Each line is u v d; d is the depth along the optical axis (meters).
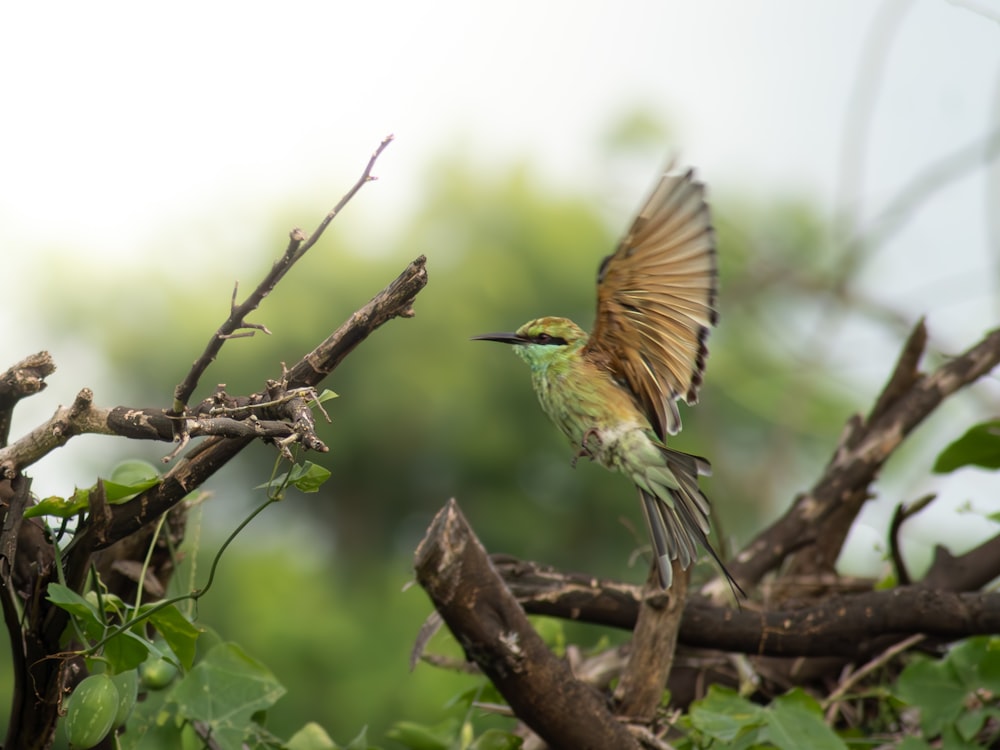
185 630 5.24
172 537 5.34
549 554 9.98
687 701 5.46
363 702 8.11
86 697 5.21
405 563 9.75
